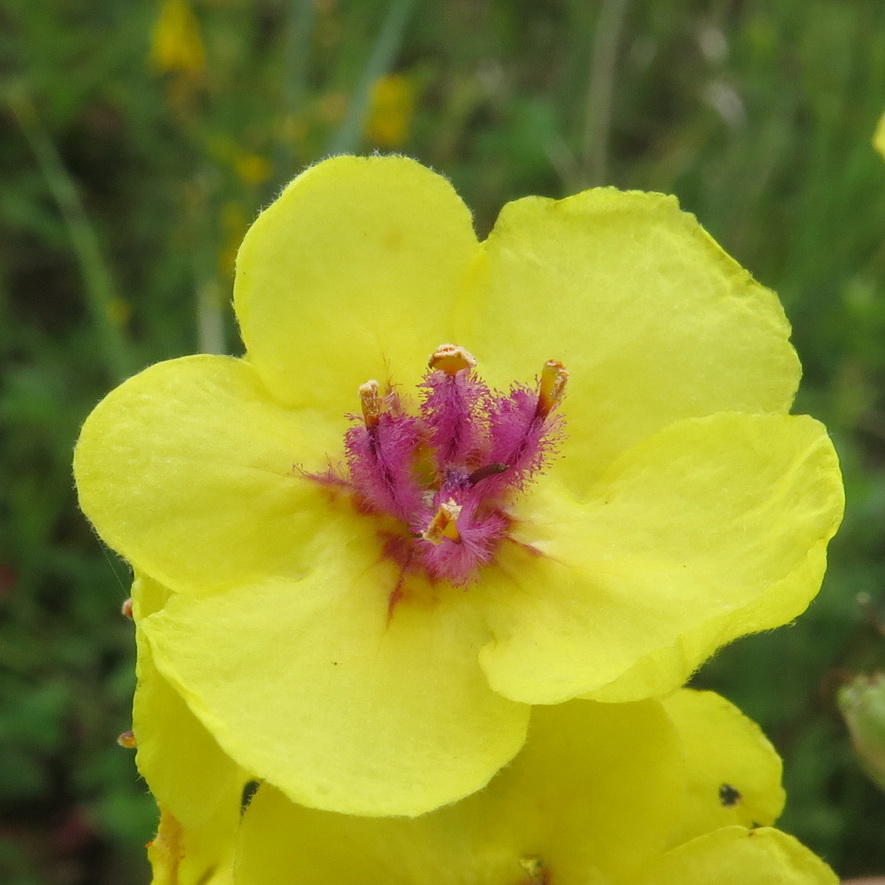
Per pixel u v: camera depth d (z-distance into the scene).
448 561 0.05
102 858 0.10
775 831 0.05
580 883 0.05
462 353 0.05
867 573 0.10
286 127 0.12
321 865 0.05
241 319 0.05
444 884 0.05
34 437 0.11
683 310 0.05
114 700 0.10
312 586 0.05
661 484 0.05
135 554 0.05
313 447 0.05
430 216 0.05
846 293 0.10
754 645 0.09
